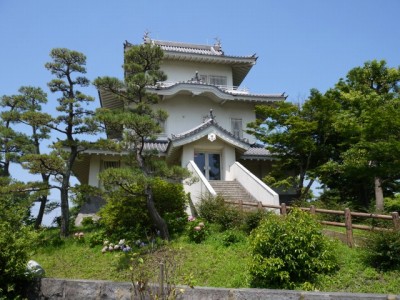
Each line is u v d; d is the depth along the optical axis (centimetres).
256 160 2230
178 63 2672
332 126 1859
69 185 1512
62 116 1484
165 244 1223
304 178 2036
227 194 1758
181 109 2436
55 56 1489
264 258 863
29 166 1412
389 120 1454
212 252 1109
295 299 540
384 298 510
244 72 2870
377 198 1734
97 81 1377
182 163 1931
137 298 570
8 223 680
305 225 923
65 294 612
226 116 2505
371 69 1994
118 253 1184
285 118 1920
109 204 1454
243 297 555
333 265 885
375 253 889
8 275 607
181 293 555
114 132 1502
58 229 1669
